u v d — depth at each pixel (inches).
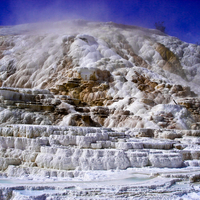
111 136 463.2
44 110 658.8
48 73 1218.0
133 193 263.1
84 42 1354.6
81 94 999.6
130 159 357.7
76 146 383.2
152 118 805.2
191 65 1771.7
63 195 254.5
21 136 407.8
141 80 1161.4
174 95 1106.1
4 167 366.3
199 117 951.6
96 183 289.4
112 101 966.4
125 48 1691.7
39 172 340.5
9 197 260.4
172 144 459.8
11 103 623.8
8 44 1526.8
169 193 270.2
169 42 1878.7
